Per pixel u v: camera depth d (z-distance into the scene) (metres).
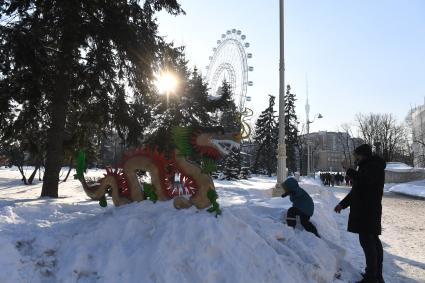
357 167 6.76
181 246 5.23
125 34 14.71
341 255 7.32
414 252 9.51
